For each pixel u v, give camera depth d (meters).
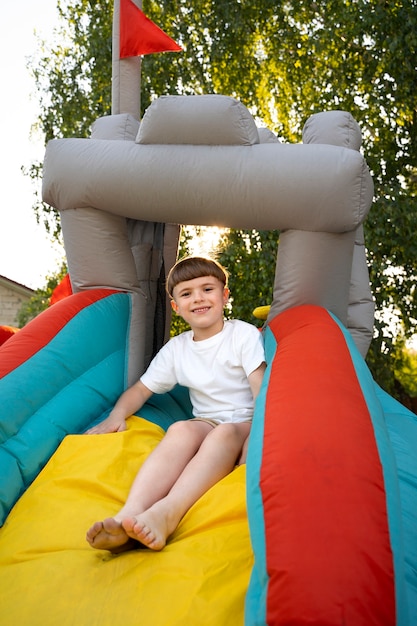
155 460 2.10
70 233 3.16
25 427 2.32
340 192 2.70
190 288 2.70
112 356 3.00
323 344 2.11
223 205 2.82
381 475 1.46
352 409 1.67
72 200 3.06
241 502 1.86
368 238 7.27
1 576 1.76
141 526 1.71
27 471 2.22
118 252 3.20
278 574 1.23
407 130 7.73
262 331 3.12
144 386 2.80
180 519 1.88
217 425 2.41
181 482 1.98
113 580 1.63
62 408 2.50
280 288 2.97
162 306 3.88
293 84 8.72
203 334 2.75
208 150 2.80
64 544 1.86
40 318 2.84
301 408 1.67
